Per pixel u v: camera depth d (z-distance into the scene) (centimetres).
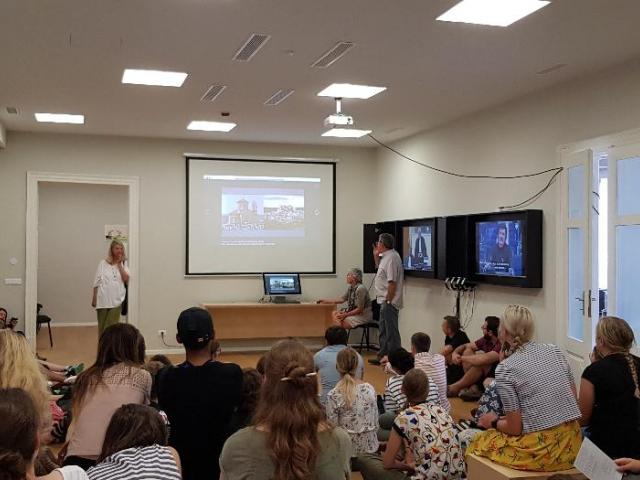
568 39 479
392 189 983
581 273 577
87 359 882
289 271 1010
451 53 516
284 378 185
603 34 468
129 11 424
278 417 181
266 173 1002
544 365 330
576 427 330
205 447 268
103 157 933
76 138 922
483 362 625
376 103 703
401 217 954
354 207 1038
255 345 998
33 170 904
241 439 184
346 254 1034
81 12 427
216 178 980
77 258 1244
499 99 686
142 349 309
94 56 527
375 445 390
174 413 269
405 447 334
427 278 845
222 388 272
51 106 723
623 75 541
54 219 1231
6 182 894
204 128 869
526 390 327
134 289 946
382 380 753
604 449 328
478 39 480
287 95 666
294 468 177
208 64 550
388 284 791
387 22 444
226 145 985
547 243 636
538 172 650
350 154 1037
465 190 782
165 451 202
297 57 528
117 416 206
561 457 324
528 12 423
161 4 412
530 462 325
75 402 292
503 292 704
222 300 984
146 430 204
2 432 134
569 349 591
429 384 377
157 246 957
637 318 510
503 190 707
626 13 425
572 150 600
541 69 563
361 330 1024
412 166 919
